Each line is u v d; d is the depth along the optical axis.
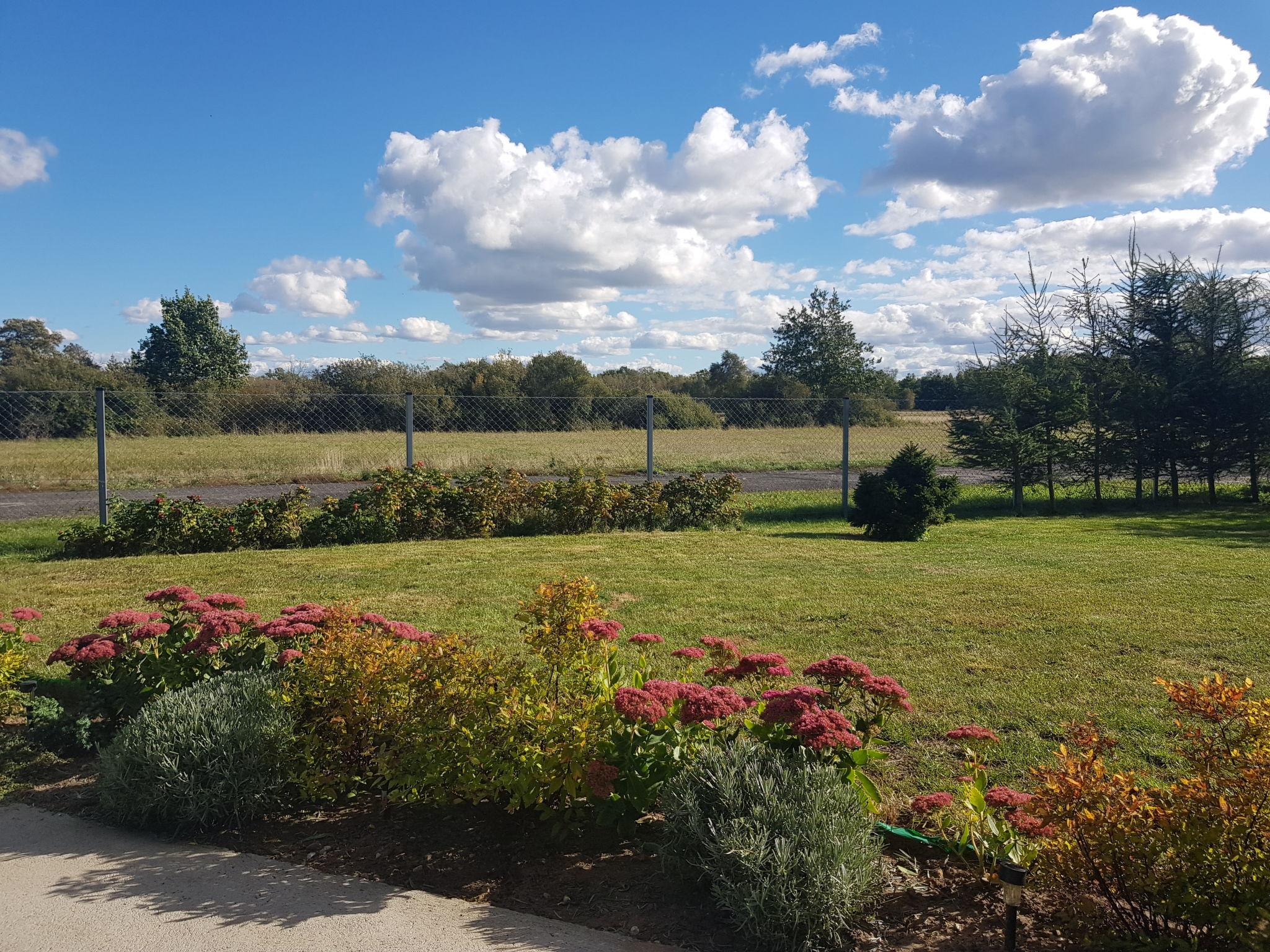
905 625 6.59
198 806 3.40
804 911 2.57
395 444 18.17
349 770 3.72
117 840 3.42
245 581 8.26
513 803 3.38
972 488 19.08
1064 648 5.97
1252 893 2.33
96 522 11.54
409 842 3.39
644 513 12.56
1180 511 15.73
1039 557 9.96
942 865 3.10
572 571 8.83
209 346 46.66
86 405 16.30
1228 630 6.44
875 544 11.05
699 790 2.97
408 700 3.68
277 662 4.35
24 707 4.60
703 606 7.20
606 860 3.25
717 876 2.74
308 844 3.38
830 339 56.09
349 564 9.18
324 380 23.77
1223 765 2.66
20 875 3.11
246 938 2.67
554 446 18.45
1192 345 16.98
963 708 4.82
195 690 3.92
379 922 2.78
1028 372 16.86
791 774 3.01
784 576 8.60
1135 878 2.46
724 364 54.34
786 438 22.98
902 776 3.98
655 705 3.16
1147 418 16.45
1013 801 3.02
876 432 29.12
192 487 15.91
